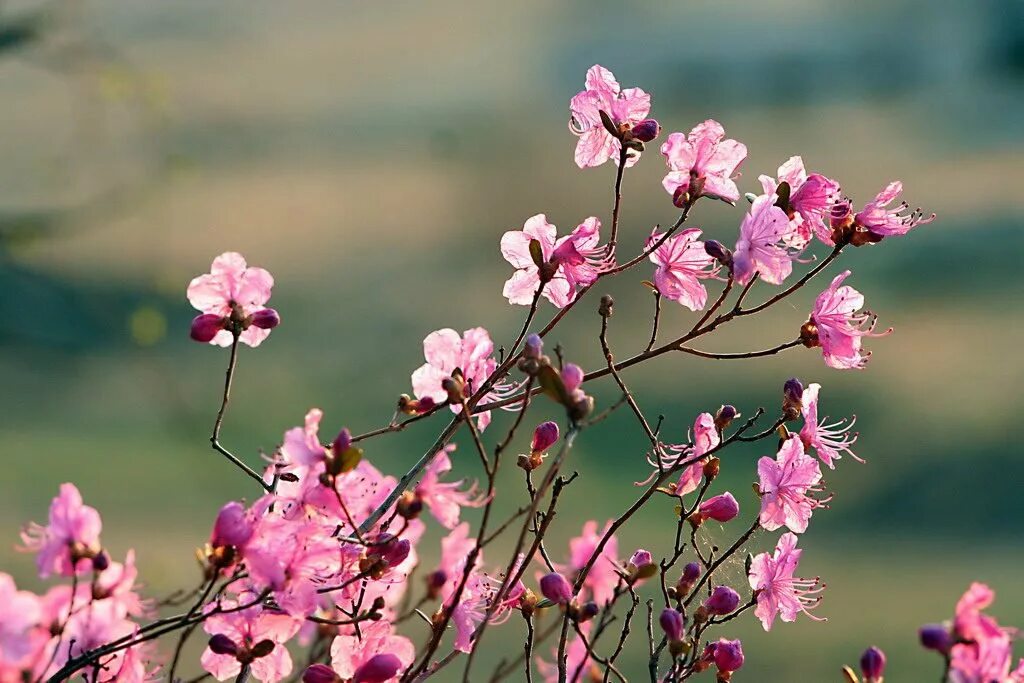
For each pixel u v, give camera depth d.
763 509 3.25
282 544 2.74
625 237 29.66
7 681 2.37
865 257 32.41
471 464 20.31
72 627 2.77
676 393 26.55
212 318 3.22
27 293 10.79
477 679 10.45
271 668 2.97
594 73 3.33
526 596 3.14
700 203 29.44
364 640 3.09
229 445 22.91
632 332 28.31
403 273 35.53
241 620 2.91
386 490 3.44
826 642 15.50
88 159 10.66
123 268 22.33
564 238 3.29
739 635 15.65
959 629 2.39
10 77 29.08
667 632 2.90
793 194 3.26
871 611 16.95
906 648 15.59
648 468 22.80
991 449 23.95
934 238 32.69
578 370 2.64
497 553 11.21
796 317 28.75
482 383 3.36
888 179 38.12
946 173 37.91
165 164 10.83
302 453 2.84
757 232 3.14
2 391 26.22
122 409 25.64
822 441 3.33
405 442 25.92
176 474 22.77
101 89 10.27
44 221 10.38
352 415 28.30
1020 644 11.54
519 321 33.19
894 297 30.64
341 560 2.82
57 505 2.74
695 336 3.16
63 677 2.65
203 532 20.14
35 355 11.50
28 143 24.89
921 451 23.73
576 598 3.06
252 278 3.25
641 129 3.26
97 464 23.44
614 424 25.22
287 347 31.62
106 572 2.79
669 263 3.24
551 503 3.05
